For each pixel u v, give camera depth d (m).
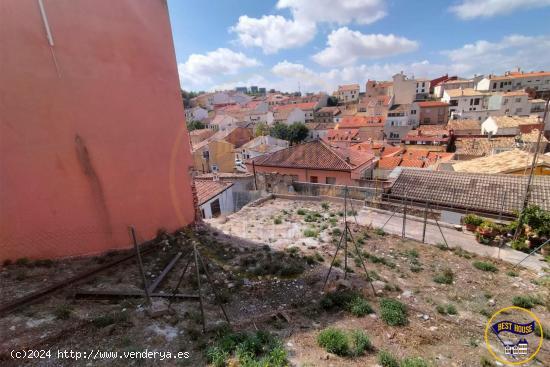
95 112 6.55
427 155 31.58
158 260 6.98
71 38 6.07
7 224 5.67
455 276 7.72
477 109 59.84
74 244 6.49
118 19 6.83
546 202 11.87
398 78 70.12
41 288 5.20
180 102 9.01
